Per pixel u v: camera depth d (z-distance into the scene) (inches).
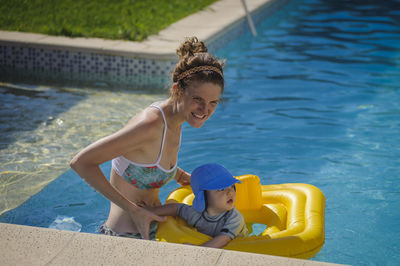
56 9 372.8
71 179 156.7
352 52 318.7
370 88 249.0
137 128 101.2
